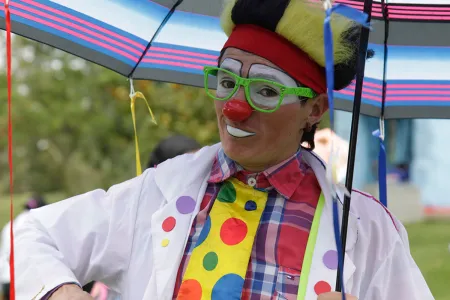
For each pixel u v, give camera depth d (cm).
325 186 238
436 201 1230
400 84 301
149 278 235
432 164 1230
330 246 231
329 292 214
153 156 441
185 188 245
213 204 242
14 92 1262
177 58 285
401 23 285
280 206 238
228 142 231
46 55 1252
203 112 753
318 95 238
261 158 232
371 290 241
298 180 242
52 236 243
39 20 247
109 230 244
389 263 244
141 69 282
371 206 252
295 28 225
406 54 293
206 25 280
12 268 197
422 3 276
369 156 1139
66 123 1235
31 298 227
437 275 821
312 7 226
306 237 233
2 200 1723
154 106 755
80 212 248
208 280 228
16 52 1242
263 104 226
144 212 246
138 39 274
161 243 235
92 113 1184
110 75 936
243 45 228
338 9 167
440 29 286
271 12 224
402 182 1240
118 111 1078
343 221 223
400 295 243
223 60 233
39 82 1244
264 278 227
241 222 235
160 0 270
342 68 242
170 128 754
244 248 230
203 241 234
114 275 244
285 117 230
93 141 1209
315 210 238
